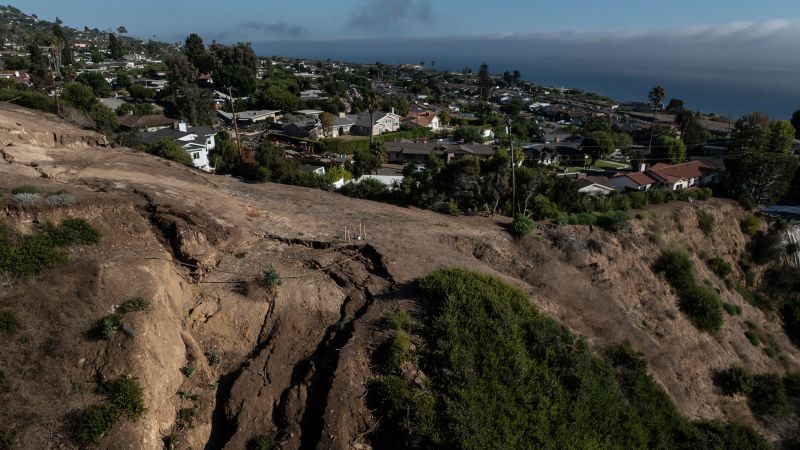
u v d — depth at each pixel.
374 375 13.76
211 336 14.64
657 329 24.55
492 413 13.55
